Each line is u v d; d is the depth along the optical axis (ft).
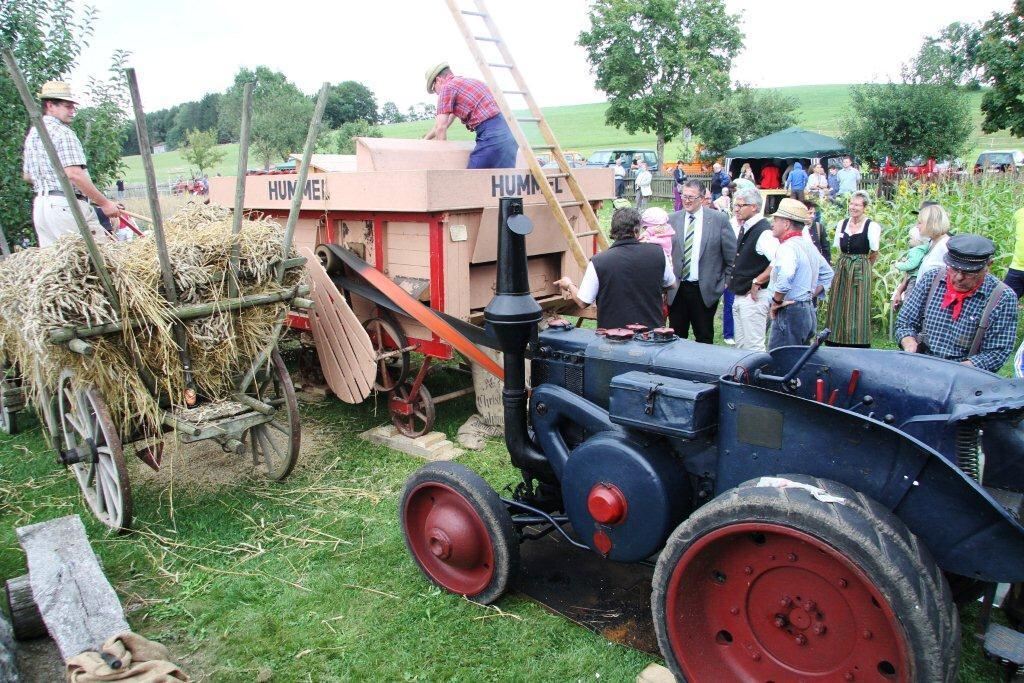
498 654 9.48
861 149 79.61
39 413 16.70
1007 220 28.12
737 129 97.60
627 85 103.40
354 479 15.10
